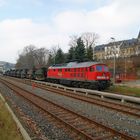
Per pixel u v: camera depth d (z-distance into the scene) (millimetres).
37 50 138375
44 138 10477
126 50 109125
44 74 55094
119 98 22672
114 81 42656
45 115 15469
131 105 20219
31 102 20719
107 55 120750
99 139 10117
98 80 31422
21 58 150500
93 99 24062
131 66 67312
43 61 134875
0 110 16016
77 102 21688
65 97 25547
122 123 13367
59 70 43094
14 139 9852
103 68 32062
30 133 11148
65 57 88125
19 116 14953
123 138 10195
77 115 14797
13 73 92250
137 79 53250
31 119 14398
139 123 13367
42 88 37000
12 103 20906
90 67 32281
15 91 30609
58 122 13375
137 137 10625
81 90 29969
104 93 24953
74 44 99750
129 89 30438
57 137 10656
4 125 12094
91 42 103750
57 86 38844
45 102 21172
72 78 37406
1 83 49094
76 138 10422
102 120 14102
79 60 38031
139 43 101625
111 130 11078
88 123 12992
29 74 68562
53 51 110000
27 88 37438
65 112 16297
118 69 67812
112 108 17688
